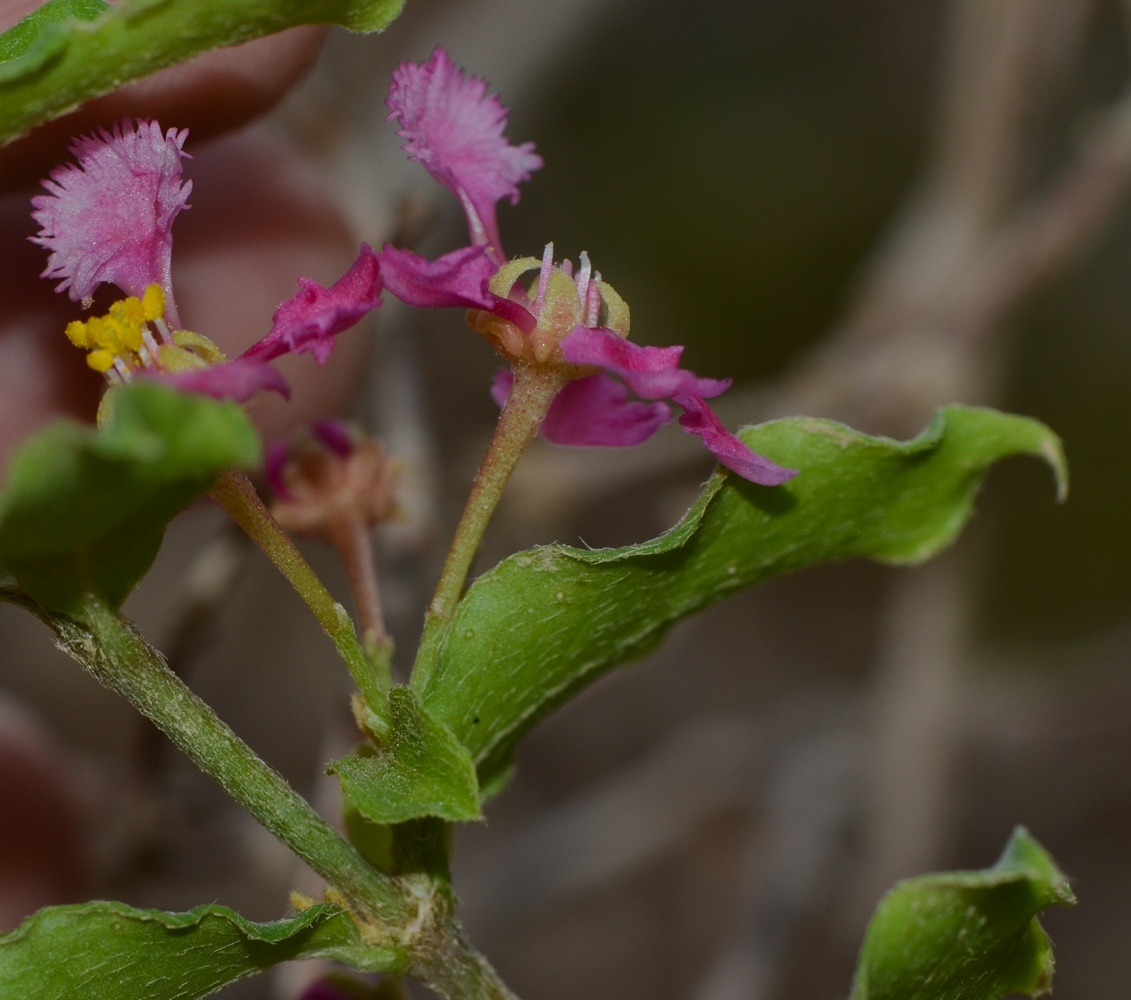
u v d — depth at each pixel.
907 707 0.38
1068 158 0.42
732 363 0.60
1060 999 0.53
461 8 0.41
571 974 0.52
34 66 0.19
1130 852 0.53
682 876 0.47
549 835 0.39
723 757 0.40
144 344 0.20
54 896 0.26
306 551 0.50
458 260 0.19
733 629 0.58
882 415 0.35
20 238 0.24
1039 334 0.57
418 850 0.20
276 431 0.25
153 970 0.20
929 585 0.38
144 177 0.20
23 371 0.24
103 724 0.51
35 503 0.18
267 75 0.23
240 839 0.28
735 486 0.21
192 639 0.25
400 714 0.20
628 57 0.63
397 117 0.20
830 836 0.37
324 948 0.20
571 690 0.21
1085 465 0.57
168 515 0.19
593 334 0.20
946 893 0.20
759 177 0.61
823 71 0.62
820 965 0.41
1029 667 0.47
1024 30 0.34
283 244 0.25
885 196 0.60
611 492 0.34
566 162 0.62
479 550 0.21
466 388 0.54
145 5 0.19
